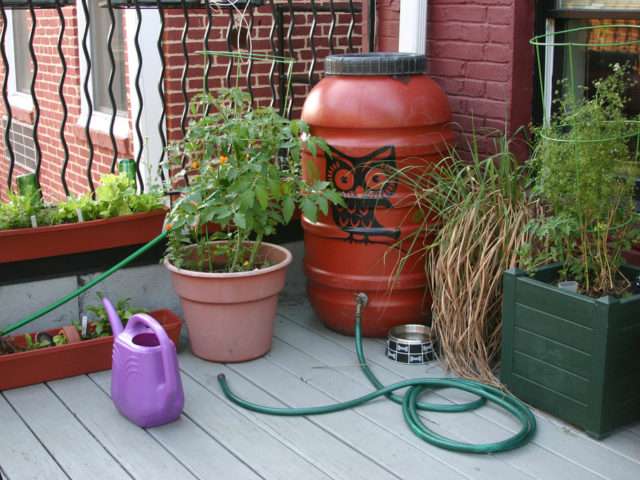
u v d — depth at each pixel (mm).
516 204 3318
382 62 3357
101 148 7117
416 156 3396
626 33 3424
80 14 7156
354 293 3555
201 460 2758
